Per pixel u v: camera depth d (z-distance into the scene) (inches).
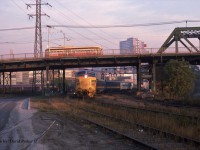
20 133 821.9
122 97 2541.8
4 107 1663.4
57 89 4421.8
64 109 1560.0
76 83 2509.8
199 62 3093.0
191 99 1900.8
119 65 3166.8
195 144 635.5
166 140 694.5
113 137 745.0
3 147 629.9
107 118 1131.9
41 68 3213.6
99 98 2443.4
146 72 3132.4
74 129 889.5
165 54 2856.8
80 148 620.4
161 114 1163.9
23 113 1379.2
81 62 2957.7
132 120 1045.2
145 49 2888.8
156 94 2568.9
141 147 621.9
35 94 3619.6
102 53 2913.4
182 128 828.6
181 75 2532.0
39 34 3122.5
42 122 1065.5
